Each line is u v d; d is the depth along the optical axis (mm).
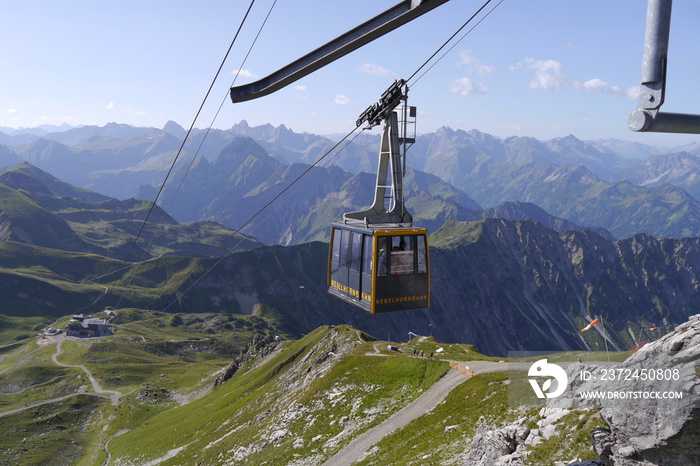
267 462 90562
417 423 79562
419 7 12070
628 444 22250
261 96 16641
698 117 6637
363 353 148750
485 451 40281
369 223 31016
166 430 191250
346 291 33312
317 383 122188
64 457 188375
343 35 13961
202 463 116188
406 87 26969
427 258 31141
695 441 20250
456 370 102625
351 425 92375
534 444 34812
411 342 168375
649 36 6543
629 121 6785
